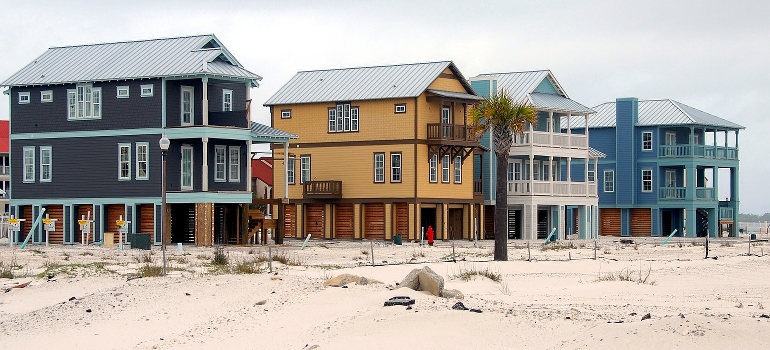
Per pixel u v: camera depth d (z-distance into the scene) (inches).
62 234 2246.6
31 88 2281.0
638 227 3095.5
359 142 2460.6
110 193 2181.3
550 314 848.3
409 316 804.6
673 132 3105.3
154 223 2127.2
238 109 2225.6
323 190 2469.2
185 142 2139.5
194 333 823.7
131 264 1464.1
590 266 1459.2
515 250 1951.3
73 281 1165.7
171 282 1060.5
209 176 2162.9
